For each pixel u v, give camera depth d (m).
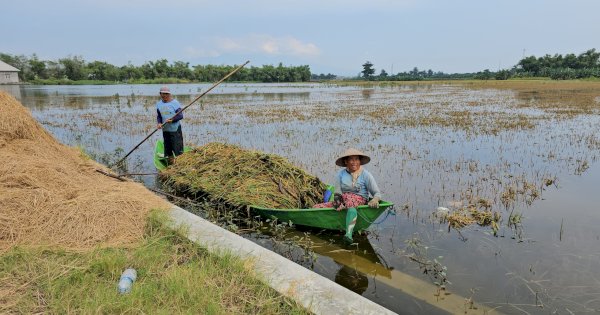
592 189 7.32
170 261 3.79
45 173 5.14
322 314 2.96
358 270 4.57
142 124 16.91
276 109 23.39
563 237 5.32
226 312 2.97
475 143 11.89
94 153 10.45
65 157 6.68
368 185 5.48
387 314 2.95
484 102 27.23
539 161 9.56
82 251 3.89
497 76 89.44
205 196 6.90
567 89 43.09
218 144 8.27
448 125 15.55
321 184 6.81
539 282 4.19
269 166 6.89
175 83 92.31
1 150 5.61
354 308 3.03
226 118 18.91
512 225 5.73
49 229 4.20
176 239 4.23
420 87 60.84
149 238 4.21
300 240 5.18
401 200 6.87
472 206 6.44
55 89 55.06
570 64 85.94
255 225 5.89
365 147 11.41
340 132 14.17
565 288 4.07
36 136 6.65
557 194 7.06
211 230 4.47
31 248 3.85
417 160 9.74
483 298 3.91
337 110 22.38
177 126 8.93
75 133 14.47
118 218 4.51
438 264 4.53
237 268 3.51
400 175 8.40
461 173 8.53
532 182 7.79
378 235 5.52
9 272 3.43
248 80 107.44
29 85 72.56
